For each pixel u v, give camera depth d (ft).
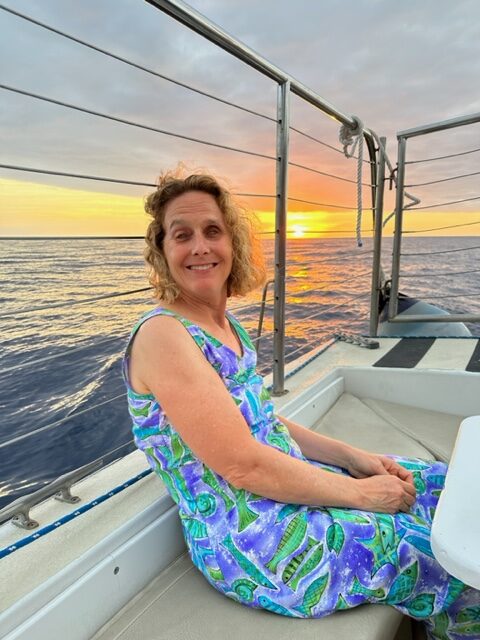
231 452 3.10
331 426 6.95
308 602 3.12
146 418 3.42
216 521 3.32
